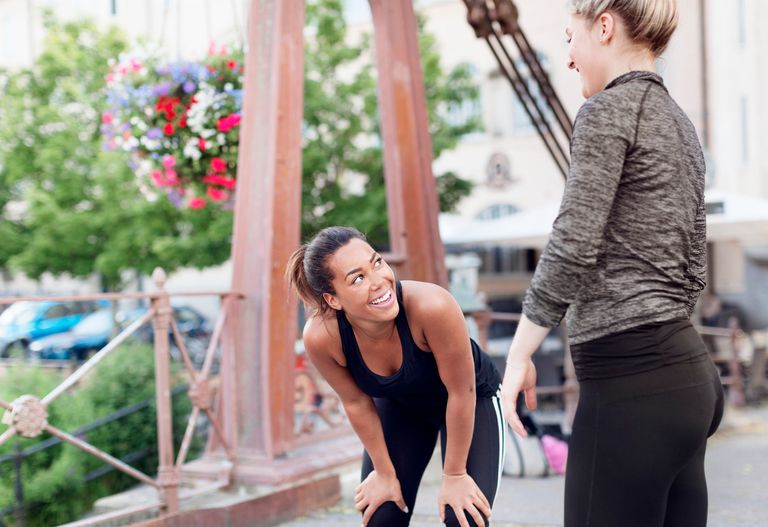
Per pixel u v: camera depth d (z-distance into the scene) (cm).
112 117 523
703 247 193
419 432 259
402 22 572
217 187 523
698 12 1709
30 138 1337
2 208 1411
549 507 464
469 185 1378
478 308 715
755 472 568
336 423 524
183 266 1280
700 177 190
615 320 178
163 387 407
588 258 176
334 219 1232
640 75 185
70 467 570
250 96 471
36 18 1437
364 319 213
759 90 1728
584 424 183
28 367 662
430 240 578
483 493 239
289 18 469
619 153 177
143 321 404
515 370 189
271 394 452
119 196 1249
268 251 454
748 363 1043
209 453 467
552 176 1941
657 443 174
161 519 391
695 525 197
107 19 1628
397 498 245
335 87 1318
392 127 565
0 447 568
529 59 591
